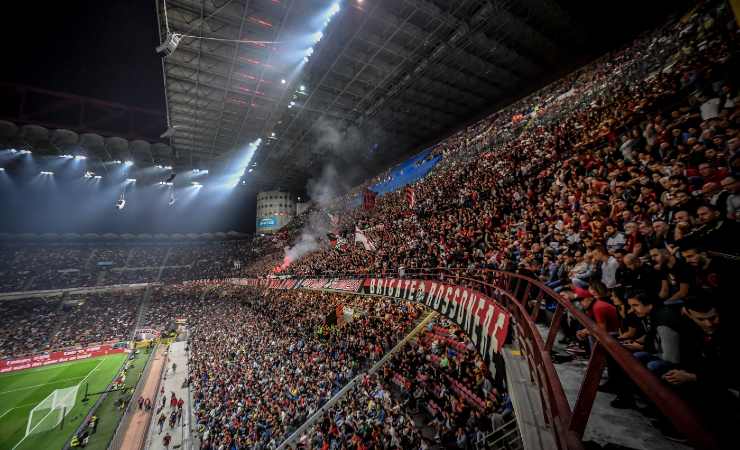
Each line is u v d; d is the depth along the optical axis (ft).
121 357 126.52
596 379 8.56
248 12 92.22
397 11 94.27
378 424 40.04
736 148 17.62
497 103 146.61
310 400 56.08
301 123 160.25
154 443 65.46
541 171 55.26
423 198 100.12
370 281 75.31
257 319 127.65
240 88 127.13
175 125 153.58
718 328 9.76
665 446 9.75
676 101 34.58
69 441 67.62
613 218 24.36
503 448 25.67
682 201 17.99
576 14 106.32
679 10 80.64
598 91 72.49
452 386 42.73
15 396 91.04
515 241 38.75
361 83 131.95
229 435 55.21
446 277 49.52
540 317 26.50
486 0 92.43
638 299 12.18
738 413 7.23
